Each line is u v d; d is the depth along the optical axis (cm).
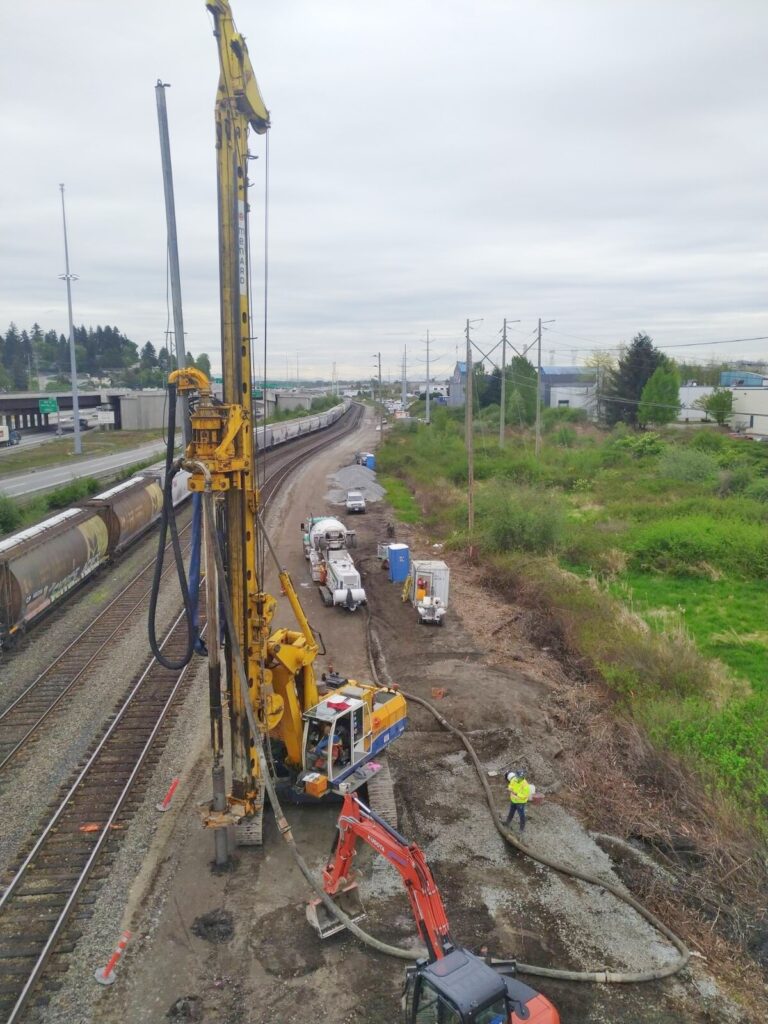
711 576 3331
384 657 2427
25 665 2252
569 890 1320
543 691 2158
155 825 1459
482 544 3775
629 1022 1049
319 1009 1054
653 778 1680
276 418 12294
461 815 1541
